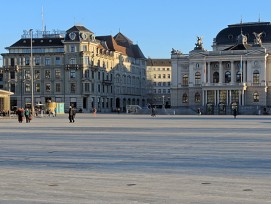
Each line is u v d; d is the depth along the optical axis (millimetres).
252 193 13039
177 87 138750
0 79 154000
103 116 99750
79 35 139000
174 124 56188
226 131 40844
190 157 21219
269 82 129375
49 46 140125
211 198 12453
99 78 147000
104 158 21062
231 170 17141
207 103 132250
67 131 42031
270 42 140375
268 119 76312
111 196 12836
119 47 165125
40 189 13906
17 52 141625
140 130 42969
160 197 12641
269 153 22719
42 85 140750
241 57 125625
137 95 177500
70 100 139250
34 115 96438
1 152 23922
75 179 15484
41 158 21250
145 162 19578
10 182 15047
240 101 128875
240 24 145375
